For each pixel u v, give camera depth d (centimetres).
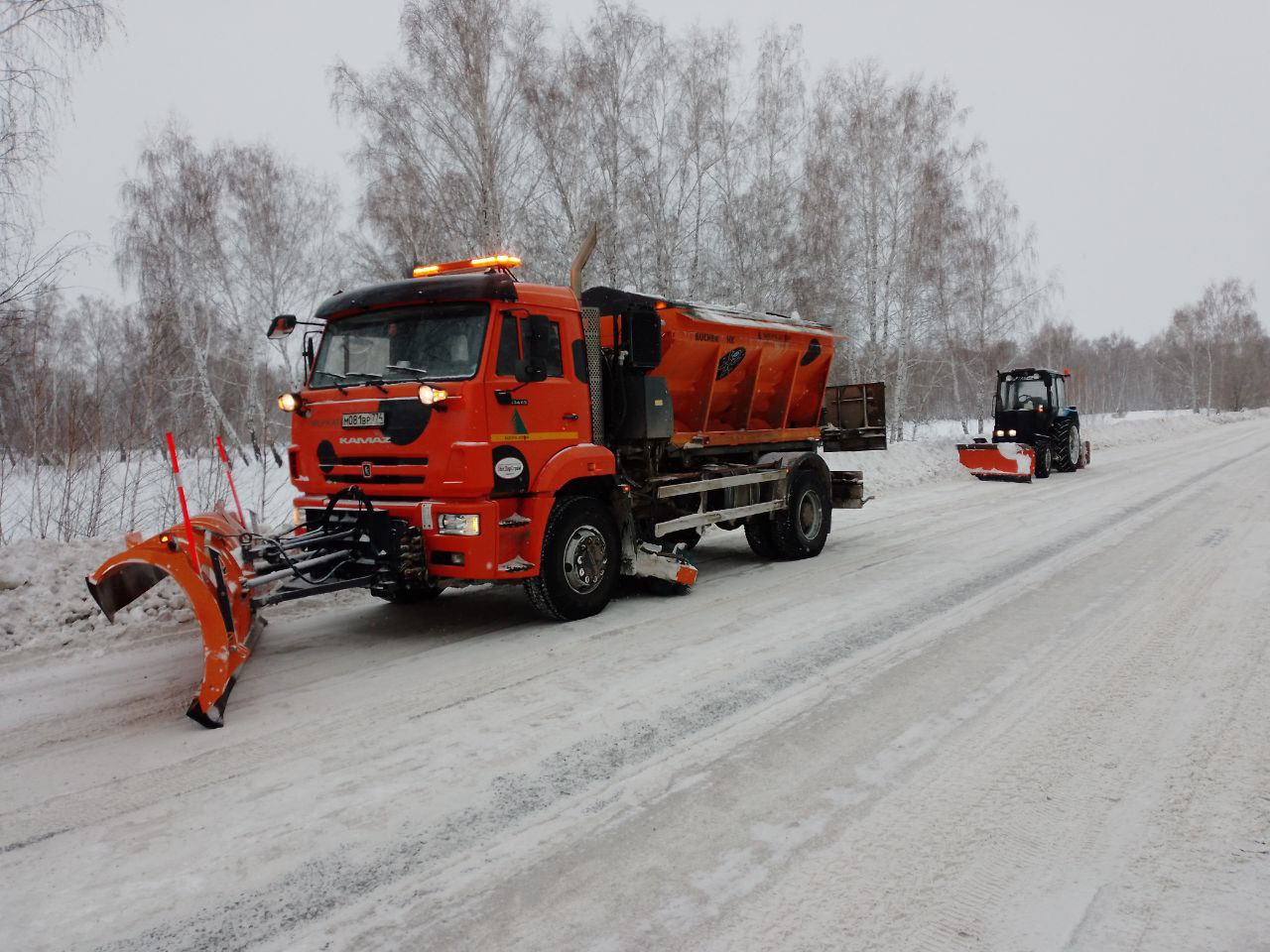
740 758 357
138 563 448
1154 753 354
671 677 468
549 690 452
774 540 849
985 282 2822
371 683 471
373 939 237
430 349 560
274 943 237
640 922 242
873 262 2327
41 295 899
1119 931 234
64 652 554
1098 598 630
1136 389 9150
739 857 277
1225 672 453
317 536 544
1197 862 269
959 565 780
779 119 2131
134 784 346
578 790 330
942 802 313
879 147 2336
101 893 264
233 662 432
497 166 1794
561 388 595
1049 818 300
